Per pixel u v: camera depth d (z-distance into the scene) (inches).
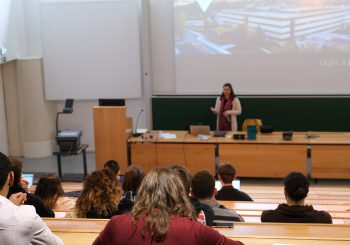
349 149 301.6
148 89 379.6
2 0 343.6
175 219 69.4
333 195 273.4
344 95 366.3
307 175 311.0
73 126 394.3
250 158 307.6
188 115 378.0
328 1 357.4
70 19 374.3
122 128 309.4
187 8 370.3
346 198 262.7
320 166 305.4
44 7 374.3
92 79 380.5
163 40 378.9
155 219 68.4
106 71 378.9
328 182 315.6
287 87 371.2
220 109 343.0
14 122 386.9
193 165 313.4
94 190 136.3
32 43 387.2
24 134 383.6
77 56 378.3
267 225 112.2
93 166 362.3
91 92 382.3
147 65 376.2
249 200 195.2
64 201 167.5
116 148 312.8
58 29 375.6
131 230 68.4
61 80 380.8
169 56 380.5
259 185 312.3
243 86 375.6
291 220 139.1
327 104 363.6
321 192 282.8
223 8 367.2
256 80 373.1
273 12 363.3
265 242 97.9
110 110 307.9
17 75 378.6
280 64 369.1
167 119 381.1
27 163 371.9
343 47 361.7
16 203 90.7
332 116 364.2
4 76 379.2
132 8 370.6
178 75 380.2
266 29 366.0
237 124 372.5
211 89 378.3
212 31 370.9
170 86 384.2
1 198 76.7
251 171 309.1
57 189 160.1
